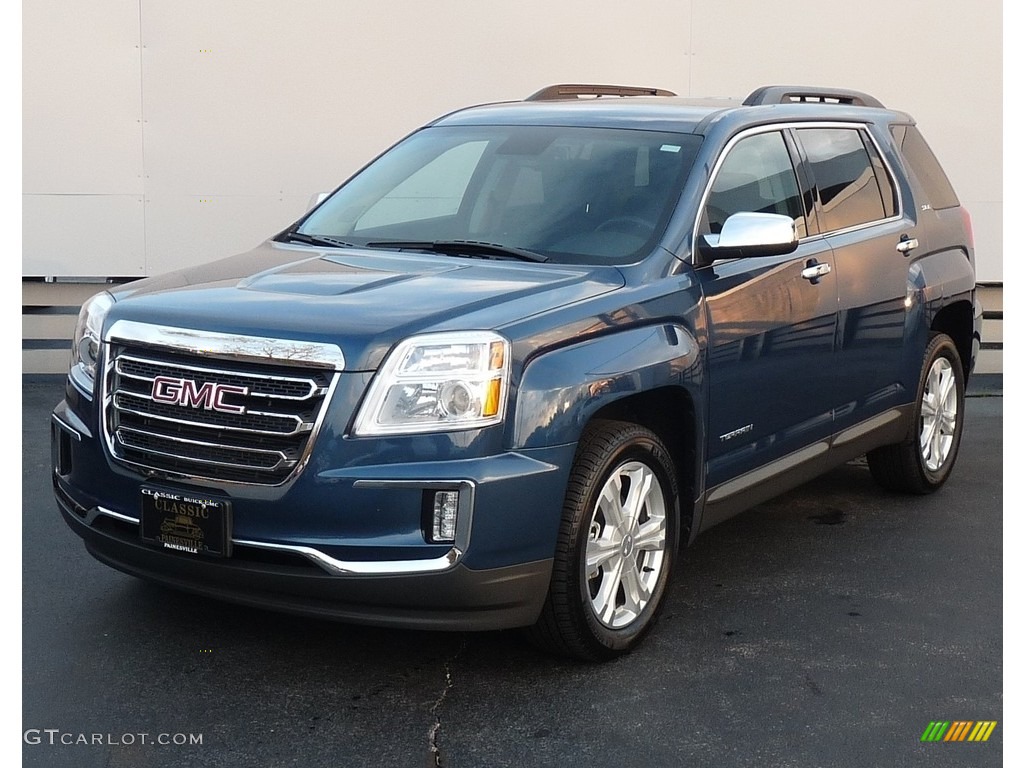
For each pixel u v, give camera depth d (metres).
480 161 4.93
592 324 3.89
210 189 8.19
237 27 8.04
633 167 4.67
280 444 3.61
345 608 3.63
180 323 3.77
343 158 8.21
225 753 3.42
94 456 3.94
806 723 3.70
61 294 8.27
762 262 4.72
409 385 3.56
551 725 3.64
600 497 3.93
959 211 6.44
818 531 5.67
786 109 5.28
